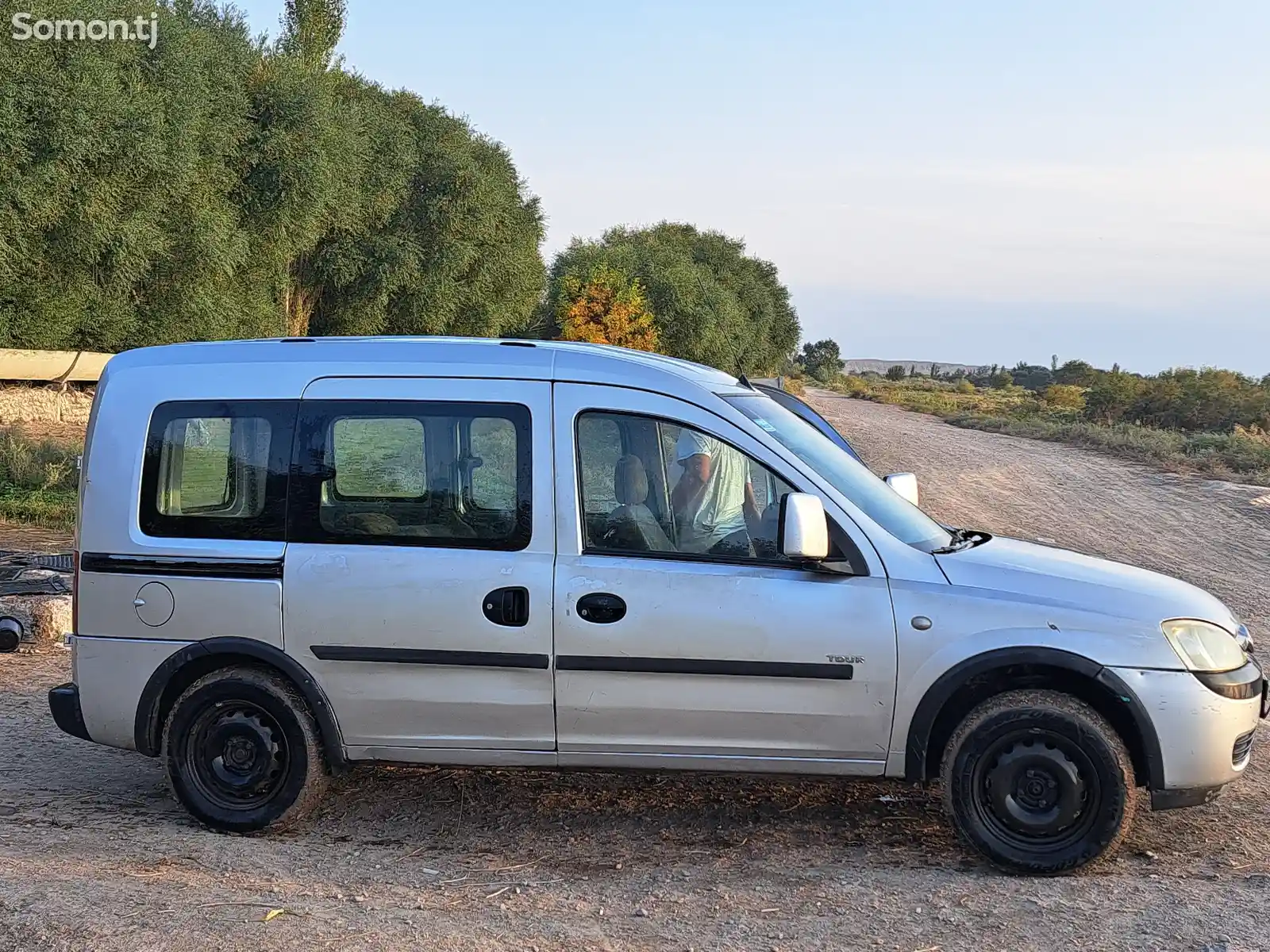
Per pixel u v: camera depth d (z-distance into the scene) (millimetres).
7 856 4543
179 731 4969
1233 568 13125
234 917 3850
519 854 4746
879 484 5246
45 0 19391
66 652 8359
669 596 4574
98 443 5062
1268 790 5527
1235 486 21922
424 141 36781
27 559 9930
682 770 4676
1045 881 4359
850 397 86938
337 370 4941
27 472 16094
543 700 4680
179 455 4992
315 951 3588
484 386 4828
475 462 4781
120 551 4984
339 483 4871
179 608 4922
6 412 22141
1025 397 89312
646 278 48844
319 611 4801
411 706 4773
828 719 4527
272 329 28984
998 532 15938
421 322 36406
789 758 4590
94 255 20828
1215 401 44094
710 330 49750
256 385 4984
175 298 23969
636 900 4219
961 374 180750
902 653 4457
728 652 4535
